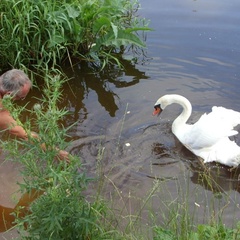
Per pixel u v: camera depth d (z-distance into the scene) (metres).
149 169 5.23
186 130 5.62
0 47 6.77
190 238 3.60
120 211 4.52
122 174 5.12
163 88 6.75
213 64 7.24
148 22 7.85
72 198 3.29
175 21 8.31
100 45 7.25
